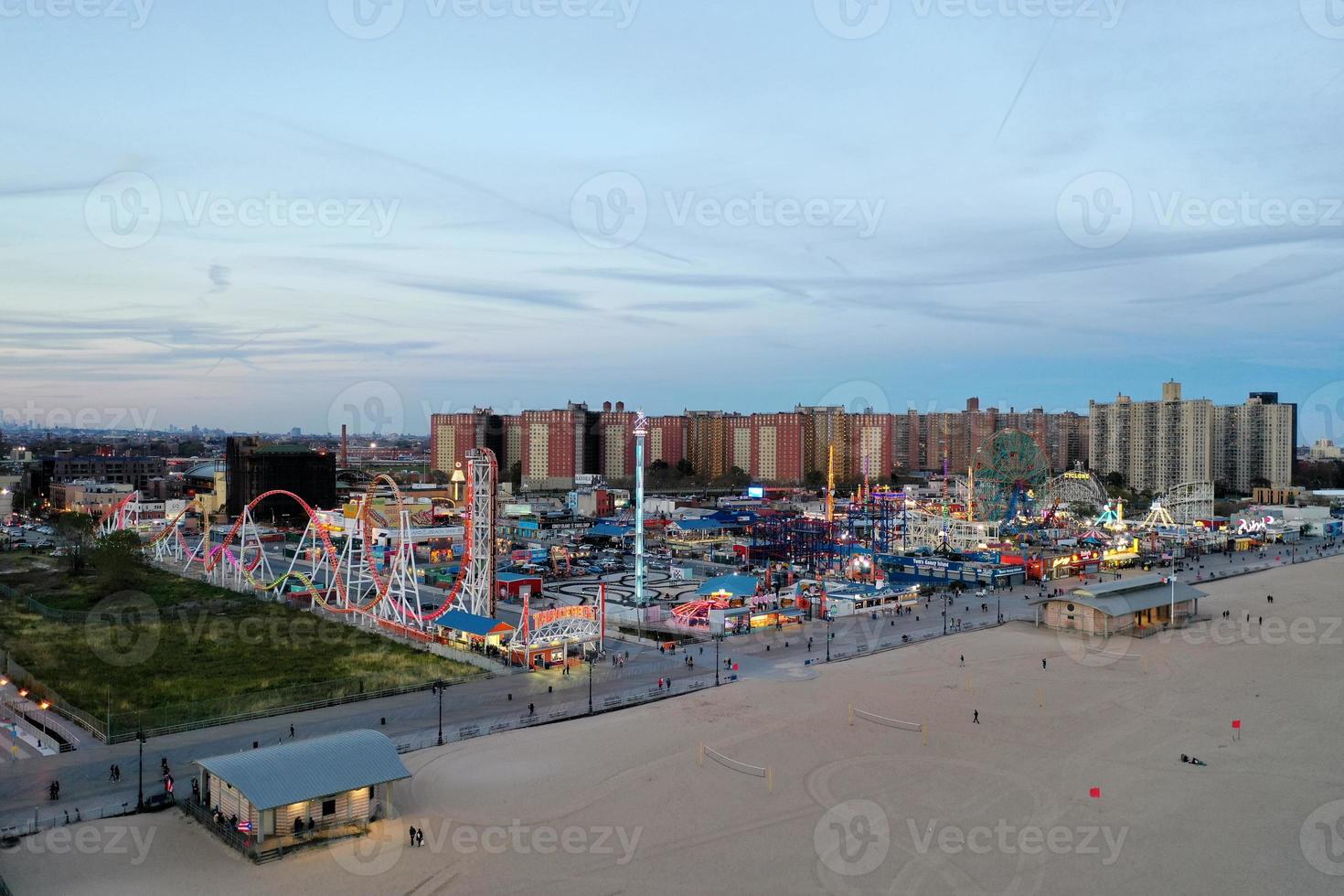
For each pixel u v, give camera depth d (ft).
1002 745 322.75
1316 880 228.43
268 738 316.19
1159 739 332.19
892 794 278.87
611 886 220.43
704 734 329.52
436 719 342.85
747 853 238.68
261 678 397.80
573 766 296.92
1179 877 229.66
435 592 624.59
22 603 572.51
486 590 488.02
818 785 284.20
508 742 318.45
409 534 577.02
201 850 232.73
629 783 283.79
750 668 427.33
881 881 225.35
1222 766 304.91
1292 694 391.45
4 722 330.75
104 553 624.59
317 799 240.32
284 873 221.87
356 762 255.50
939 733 334.65
